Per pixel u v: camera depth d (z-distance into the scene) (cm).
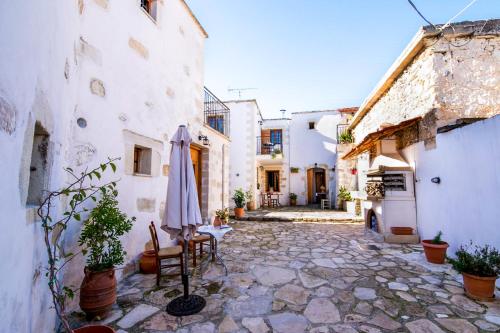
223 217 775
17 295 137
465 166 395
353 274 373
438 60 479
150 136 444
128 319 252
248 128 1373
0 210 115
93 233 264
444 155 448
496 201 336
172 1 538
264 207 1462
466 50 474
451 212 432
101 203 296
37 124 175
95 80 327
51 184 205
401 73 621
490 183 346
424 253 458
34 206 171
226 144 914
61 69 221
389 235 558
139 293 312
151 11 481
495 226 338
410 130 570
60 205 240
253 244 570
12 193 128
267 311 266
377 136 571
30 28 148
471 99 466
